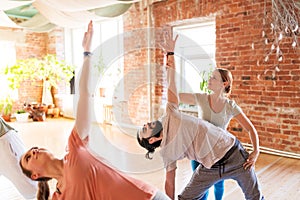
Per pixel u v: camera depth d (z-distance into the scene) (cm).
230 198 253
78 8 256
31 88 739
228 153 158
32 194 217
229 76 166
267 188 272
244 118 173
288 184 282
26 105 675
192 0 441
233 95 427
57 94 734
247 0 392
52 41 739
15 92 709
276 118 387
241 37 407
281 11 271
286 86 373
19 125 614
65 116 719
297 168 331
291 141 377
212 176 160
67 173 106
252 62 400
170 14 456
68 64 698
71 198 105
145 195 107
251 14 391
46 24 344
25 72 646
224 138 156
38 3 266
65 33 732
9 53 695
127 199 104
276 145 391
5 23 326
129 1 243
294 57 359
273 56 378
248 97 412
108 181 105
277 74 379
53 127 588
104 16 292
